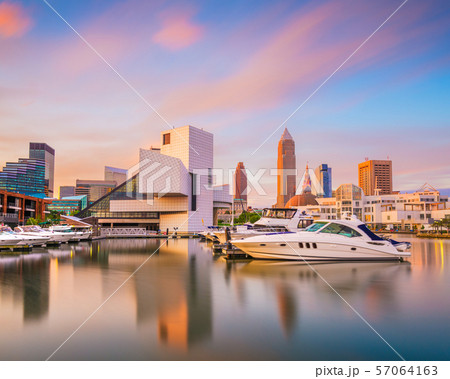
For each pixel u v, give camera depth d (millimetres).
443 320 8008
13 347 6332
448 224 88500
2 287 12133
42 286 12305
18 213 80812
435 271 16141
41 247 33656
